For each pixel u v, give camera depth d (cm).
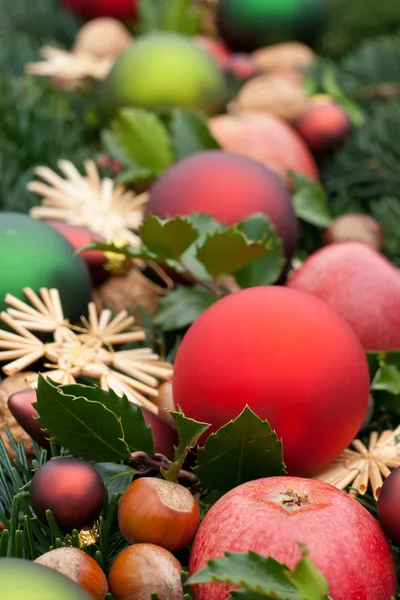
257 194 64
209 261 58
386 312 58
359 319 57
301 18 103
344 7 127
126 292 64
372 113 96
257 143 77
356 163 85
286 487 48
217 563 44
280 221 64
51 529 49
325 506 47
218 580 43
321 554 46
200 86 80
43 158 80
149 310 64
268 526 46
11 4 124
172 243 59
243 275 61
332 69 102
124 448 51
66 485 49
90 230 65
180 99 80
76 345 58
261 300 52
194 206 63
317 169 85
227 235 57
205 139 75
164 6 102
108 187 72
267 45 104
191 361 52
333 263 59
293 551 46
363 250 59
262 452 50
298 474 53
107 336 59
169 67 80
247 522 46
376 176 84
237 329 52
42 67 93
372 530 47
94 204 71
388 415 59
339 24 126
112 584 47
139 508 48
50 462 50
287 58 100
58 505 49
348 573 46
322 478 53
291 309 52
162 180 65
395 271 59
